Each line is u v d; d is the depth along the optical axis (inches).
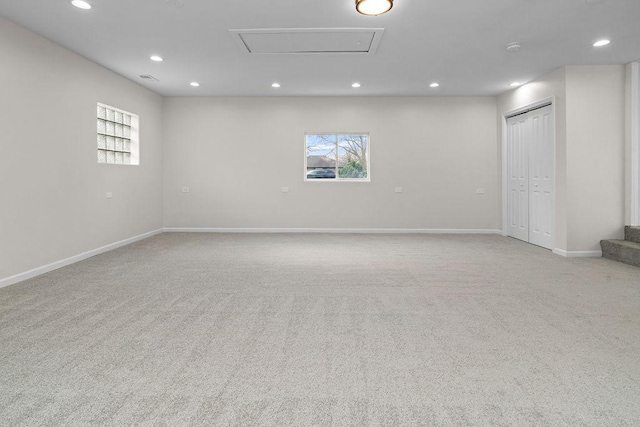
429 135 305.9
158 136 300.2
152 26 165.6
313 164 313.4
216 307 128.3
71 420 68.0
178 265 191.6
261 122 308.3
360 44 187.5
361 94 298.2
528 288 150.7
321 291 146.9
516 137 277.7
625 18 157.5
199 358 92.1
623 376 83.6
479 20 159.6
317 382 81.5
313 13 153.0
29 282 159.6
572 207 214.5
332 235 296.8
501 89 279.7
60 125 188.9
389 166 308.0
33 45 170.9
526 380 82.1
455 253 224.2
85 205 209.2
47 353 94.3
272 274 173.3
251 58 209.2
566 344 99.8
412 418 69.0
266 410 71.4
